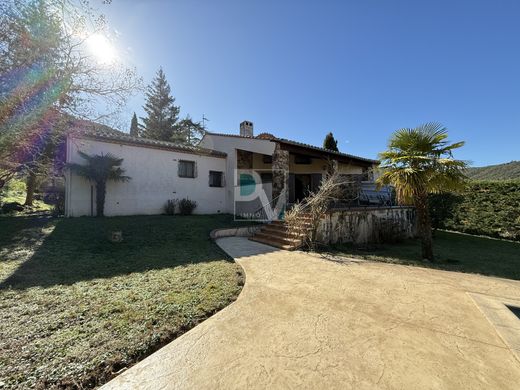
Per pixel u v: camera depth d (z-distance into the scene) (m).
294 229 7.93
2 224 7.64
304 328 2.79
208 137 15.57
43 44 4.41
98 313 2.98
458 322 2.94
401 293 3.87
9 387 1.81
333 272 4.98
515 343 2.50
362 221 8.85
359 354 2.31
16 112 4.32
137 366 2.14
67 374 1.97
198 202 12.95
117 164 9.97
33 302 3.22
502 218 10.00
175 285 4.02
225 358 2.24
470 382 1.96
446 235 10.71
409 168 5.84
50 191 12.88
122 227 8.16
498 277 4.89
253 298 3.64
